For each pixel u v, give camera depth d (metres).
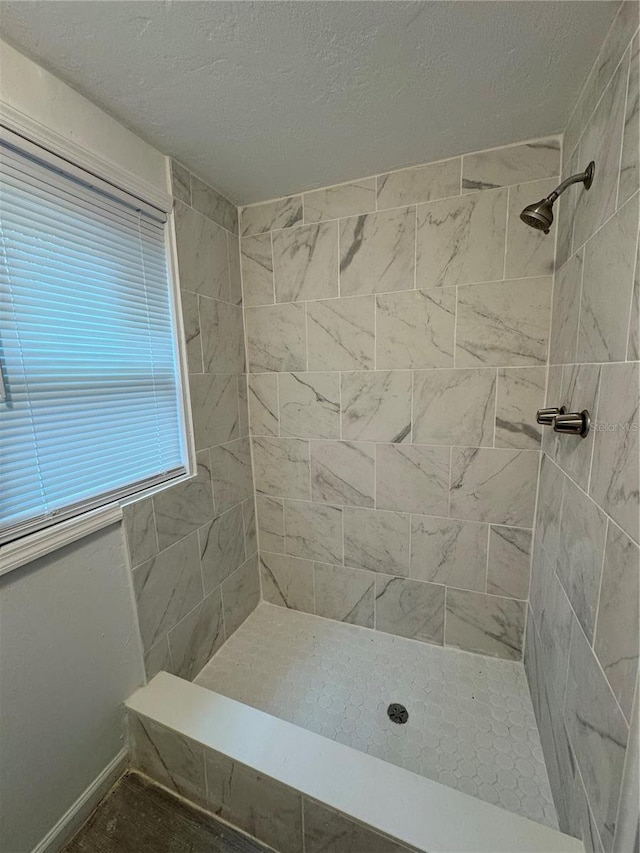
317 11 0.76
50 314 0.94
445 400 1.45
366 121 1.10
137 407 1.21
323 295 1.56
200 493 1.47
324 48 0.84
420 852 0.80
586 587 0.84
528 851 0.79
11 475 0.86
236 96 0.99
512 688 1.41
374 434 1.58
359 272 1.49
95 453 1.07
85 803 1.05
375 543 1.67
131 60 0.86
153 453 1.28
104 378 1.09
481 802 0.88
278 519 1.84
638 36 0.67
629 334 0.67
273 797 0.95
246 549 1.80
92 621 1.06
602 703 0.73
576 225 1.03
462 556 1.53
